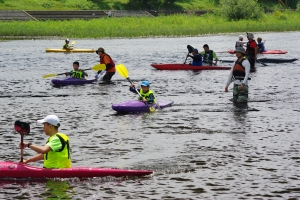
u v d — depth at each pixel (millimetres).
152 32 60750
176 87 23328
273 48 44438
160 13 87625
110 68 25375
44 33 59219
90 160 12094
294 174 11023
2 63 33625
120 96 21094
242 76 19016
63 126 15680
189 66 29672
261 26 68375
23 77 26906
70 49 41625
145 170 11016
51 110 18203
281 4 104188
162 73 28312
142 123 16000
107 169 10828
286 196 9789
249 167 11523
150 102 18078
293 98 20172
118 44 49062
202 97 20609
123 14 84500
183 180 10688
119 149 13047
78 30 60469
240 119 16469
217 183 10508
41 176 10602
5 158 12320
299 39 54844
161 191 10070
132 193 9945
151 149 13039
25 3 81312
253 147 13156
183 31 62219
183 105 18906
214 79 25766
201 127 15422
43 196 9750
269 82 24484
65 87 23500
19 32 58844
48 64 33312
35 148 10547
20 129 10508
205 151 12828
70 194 9867
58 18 77750
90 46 46969
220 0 88312
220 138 14078
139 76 27188
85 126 15656
